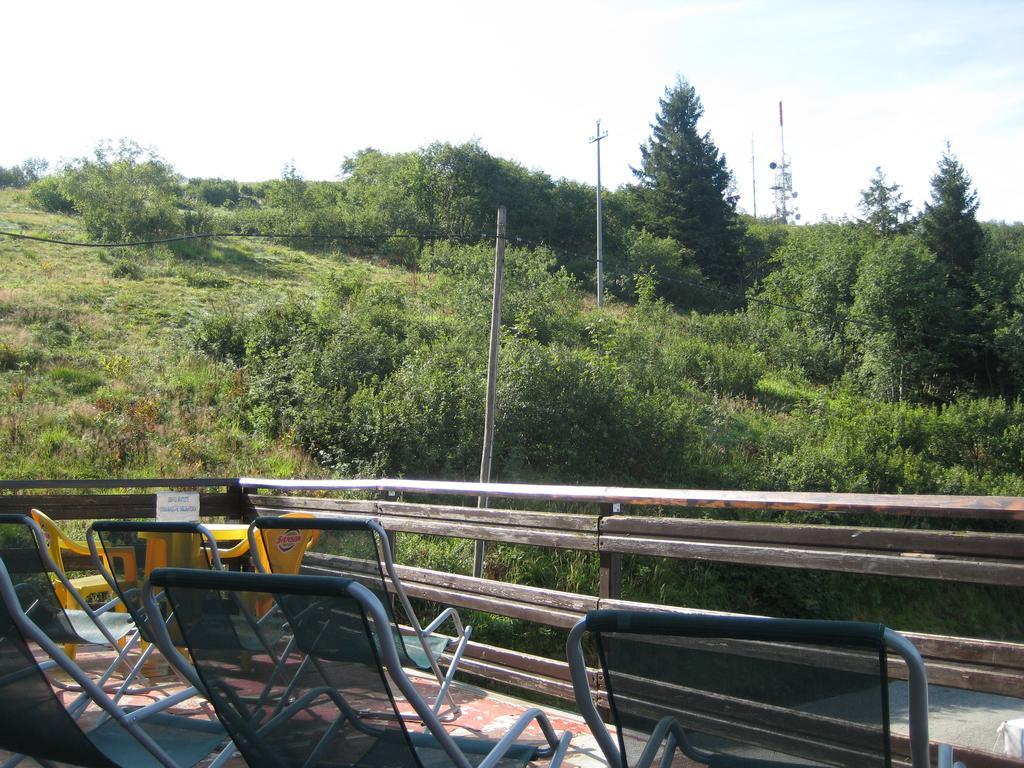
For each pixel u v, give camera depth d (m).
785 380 32.22
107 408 14.41
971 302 39.75
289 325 18.84
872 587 13.45
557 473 15.24
